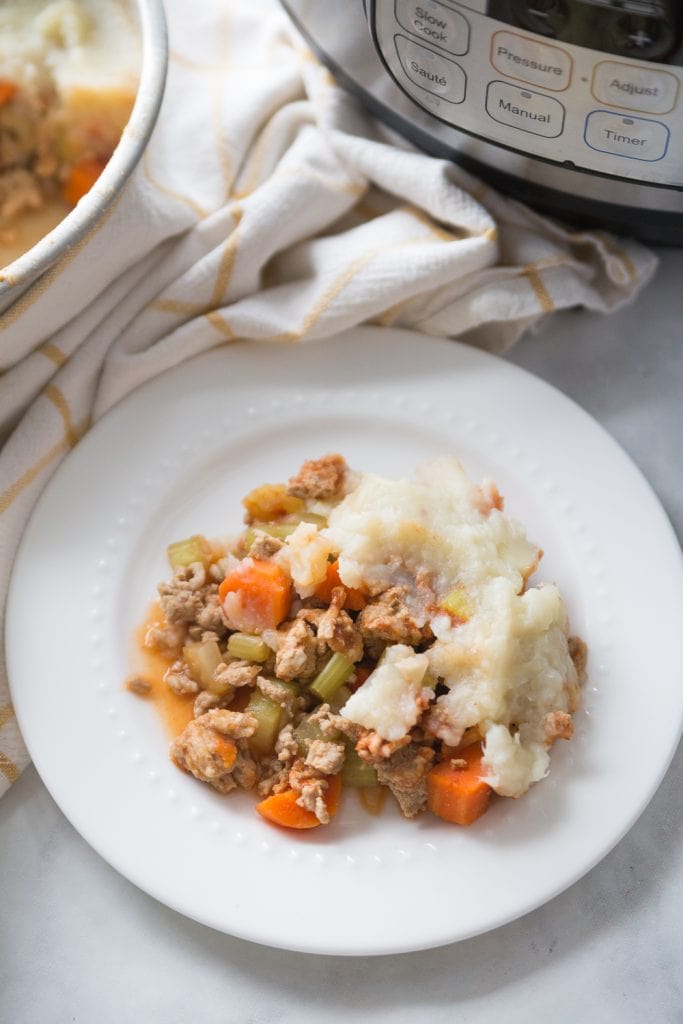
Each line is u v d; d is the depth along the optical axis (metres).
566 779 0.38
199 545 0.41
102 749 0.38
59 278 0.40
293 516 0.41
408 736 0.37
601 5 0.36
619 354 0.45
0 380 0.42
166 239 0.44
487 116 0.40
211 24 0.47
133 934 0.38
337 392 0.43
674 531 0.42
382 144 0.44
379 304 0.43
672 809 0.39
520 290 0.44
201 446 0.43
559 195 0.43
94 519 0.41
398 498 0.39
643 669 0.39
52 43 0.42
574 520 0.42
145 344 0.43
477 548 0.38
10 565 0.41
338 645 0.37
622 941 0.37
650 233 0.44
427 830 0.37
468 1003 0.37
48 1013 0.37
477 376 0.43
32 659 0.39
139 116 0.40
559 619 0.38
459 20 0.38
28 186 0.43
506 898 0.36
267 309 0.43
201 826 0.37
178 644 0.40
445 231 0.44
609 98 0.38
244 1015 0.37
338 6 0.40
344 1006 0.37
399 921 0.36
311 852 0.37
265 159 0.45
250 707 0.38
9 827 0.39
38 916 0.38
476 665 0.37
